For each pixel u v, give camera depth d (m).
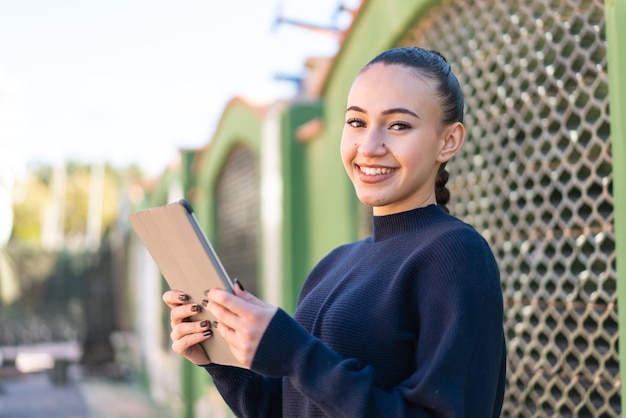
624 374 1.88
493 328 1.20
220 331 1.24
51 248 14.87
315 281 1.61
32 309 14.80
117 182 39.47
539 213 2.53
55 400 11.64
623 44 1.86
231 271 7.01
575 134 2.35
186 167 8.29
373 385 1.17
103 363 14.51
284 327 1.18
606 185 2.22
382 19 3.36
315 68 4.98
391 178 1.33
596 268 2.38
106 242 15.16
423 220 1.37
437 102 1.33
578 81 2.30
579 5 2.28
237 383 1.50
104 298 14.83
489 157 2.81
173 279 1.35
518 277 2.63
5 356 14.73
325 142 4.32
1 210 21.59
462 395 1.15
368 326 1.28
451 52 3.07
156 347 11.24
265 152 5.33
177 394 8.88
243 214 6.45
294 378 1.19
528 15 2.54
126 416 9.94
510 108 2.69
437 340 1.20
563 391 2.37
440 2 2.96
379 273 1.33
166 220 1.27
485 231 2.84
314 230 4.56
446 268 1.23
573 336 2.33
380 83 1.33
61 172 31.00
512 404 2.61
